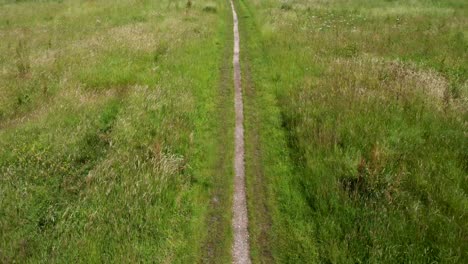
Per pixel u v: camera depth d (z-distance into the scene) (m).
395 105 8.95
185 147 7.89
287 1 27.77
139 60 13.33
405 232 5.23
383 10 23.36
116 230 5.33
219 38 18.11
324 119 8.51
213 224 6.04
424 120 8.36
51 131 8.05
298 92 10.39
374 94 9.43
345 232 5.49
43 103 9.78
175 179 6.68
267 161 7.79
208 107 10.27
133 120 8.56
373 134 7.78
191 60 13.56
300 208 6.25
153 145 7.48
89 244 5.08
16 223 5.53
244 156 7.98
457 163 6.82
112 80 11.38
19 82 11.15
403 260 4.91
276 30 17.83
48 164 7.00
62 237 5.23
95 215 5.61
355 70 11.45
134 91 10.31
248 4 28.30
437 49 14.66
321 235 5.58
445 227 5.29
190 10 23.56
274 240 5.73
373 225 5.40
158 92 10.26
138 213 5.69
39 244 5.15
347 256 5.13
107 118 9.05
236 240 5.73
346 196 6.02
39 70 12.22
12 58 14.03
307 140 7.82
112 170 6.69
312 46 14.99
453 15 21.19
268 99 10.82
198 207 6.37
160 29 17.84
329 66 12.16
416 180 6.26
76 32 18.64
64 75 11.66
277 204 6.48
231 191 6.85
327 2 27.42
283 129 9.02
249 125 9.36
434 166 6.57
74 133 7.99
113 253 5.04
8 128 8.51
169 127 8.39
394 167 6.73
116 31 17.44
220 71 13.41
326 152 7.29
